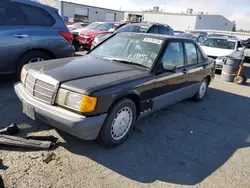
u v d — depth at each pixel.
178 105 5.44
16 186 2.38
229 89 7.65
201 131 4.19
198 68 5.14
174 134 3.94
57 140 3.25
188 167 3.07
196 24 45.06
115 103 3.09
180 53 4.51
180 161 3.18
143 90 3.49
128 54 4.08
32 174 2.58
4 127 3.46
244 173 3.07
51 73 3.09
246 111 5.59
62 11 36.16
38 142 3.08
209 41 11.42
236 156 3.47
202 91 5.85
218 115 5.10
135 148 3.35
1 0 4.80
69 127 2.78
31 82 3.17
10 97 4.61
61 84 2.90
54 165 2.77
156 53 3.91
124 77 3.30
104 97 2.86
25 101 3.13
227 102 6.17
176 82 4.36
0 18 4.78
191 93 5.29
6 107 4.14
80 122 2.72
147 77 3.55
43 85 3.01
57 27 5.57
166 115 4.73
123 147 3.33
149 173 2.86
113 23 13.59
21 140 3.06
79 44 11.91
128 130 3.47
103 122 2.96
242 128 4.54
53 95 2.91
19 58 5.05
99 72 3.33
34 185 2.43
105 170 2.81
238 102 6.28
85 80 3.00
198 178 2.87
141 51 4.03
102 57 4.14
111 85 3.00
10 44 4.80
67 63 3.61
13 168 2.62
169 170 2.96
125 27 10.44
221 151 3.58
